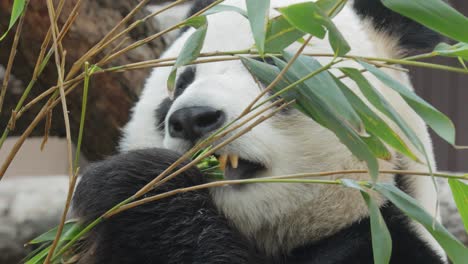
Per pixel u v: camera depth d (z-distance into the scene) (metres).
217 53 3.90
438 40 5.93
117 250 4.66
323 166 5.20
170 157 4.74
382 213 5.16
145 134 5.98
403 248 4.96
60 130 8.05
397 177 5.38
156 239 4.65
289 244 5.30
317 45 5.25
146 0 3.93
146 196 4.66
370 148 4.01
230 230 4.80
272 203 4.98
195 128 4.64
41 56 3.95
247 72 5.18
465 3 12.94
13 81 7.87
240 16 5.33
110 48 7.33
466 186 3.92
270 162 4.98
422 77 13.25
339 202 5.19
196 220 4.70
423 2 3.55
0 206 9.77
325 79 3.69
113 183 4.66
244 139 4.79
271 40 3.79
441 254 5.49
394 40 5.90
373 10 5.92
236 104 4.78
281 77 3.65
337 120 3.70
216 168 4.88
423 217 3.82
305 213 5.18
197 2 6.03
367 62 3.88
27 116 8.02
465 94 13.17
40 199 9.83
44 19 7.01
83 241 4.77
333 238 5.23
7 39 7.18
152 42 7.65
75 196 4.77
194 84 4.96
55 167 14.52
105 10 7.31
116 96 7.46
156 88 5.99
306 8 3.40
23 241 9.62
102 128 7.65
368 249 4.97
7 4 6.90
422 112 3.76
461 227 9.61
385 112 3.74
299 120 5.18
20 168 14.23
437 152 13.29
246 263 4.75
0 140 3.97
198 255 4.65
